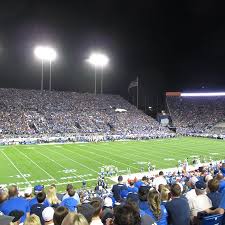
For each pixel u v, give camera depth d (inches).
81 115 2561.5
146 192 242.5
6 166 1182.3
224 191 226.4
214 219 187.5
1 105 2389.3
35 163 1246.9
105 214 236.8
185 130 2755.9
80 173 1082.7
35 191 374.9
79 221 118.3
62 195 427.2
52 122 2327.8
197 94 3238.2
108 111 2770.7
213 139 2285.9
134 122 2687.0
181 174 872.3
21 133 2065.7
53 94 2785.4
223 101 3147.1
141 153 1536.7
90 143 1948.8
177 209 220.5
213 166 970.7
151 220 177.2
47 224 197.3
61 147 1733.5
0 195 291.4
